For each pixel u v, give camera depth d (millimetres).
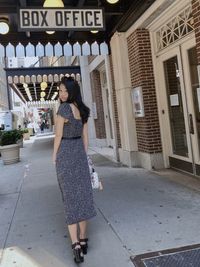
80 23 6758
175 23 7824
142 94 9055
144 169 9266
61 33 9750
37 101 29953
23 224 5574
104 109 15711
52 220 5641
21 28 6613
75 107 4191
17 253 4418
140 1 7598
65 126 4152
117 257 4039
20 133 14484
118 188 7340
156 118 9086
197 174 7559
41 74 15172
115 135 11078
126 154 10164
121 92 10000
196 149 7508
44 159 13852
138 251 4141
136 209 5754
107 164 10742
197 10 6242
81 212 4152
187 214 5242
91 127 16938
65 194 4168
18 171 11344
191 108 7500
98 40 10188
